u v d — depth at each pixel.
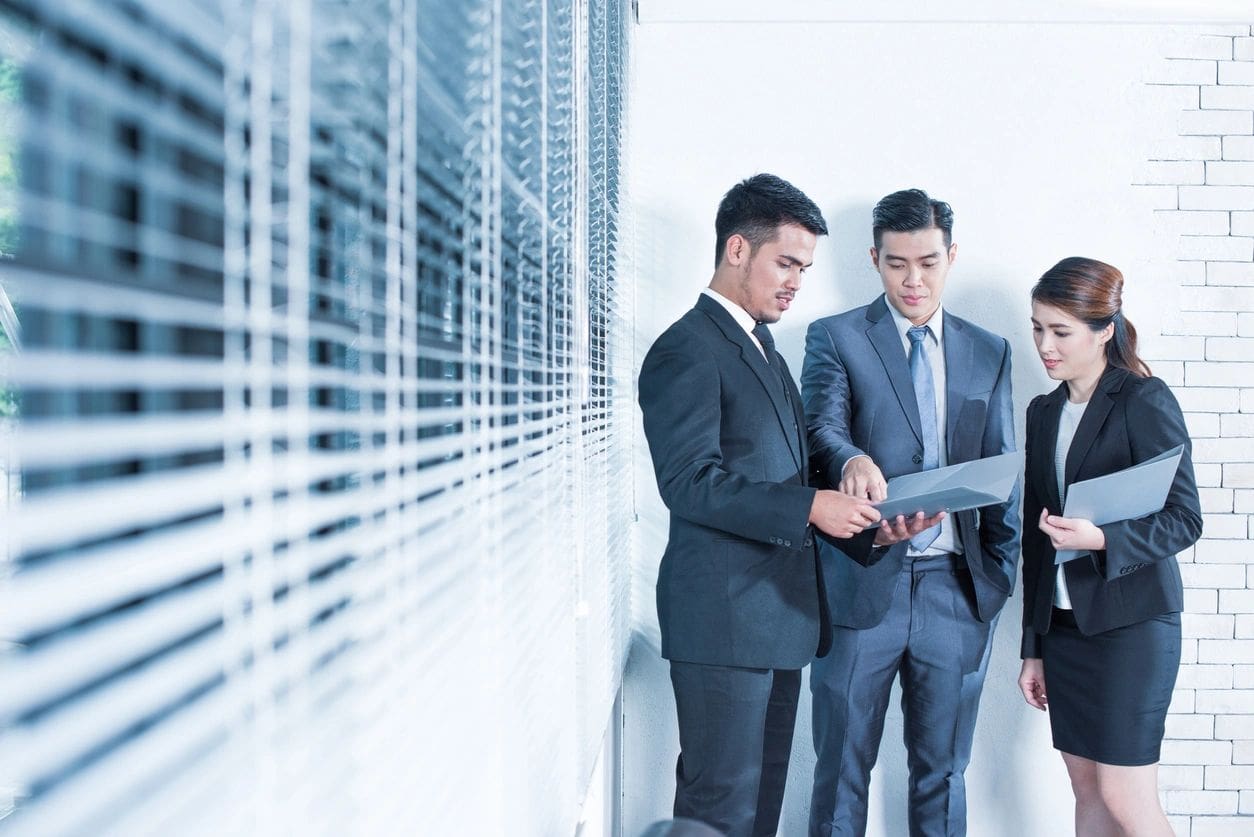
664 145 3.05
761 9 3.02
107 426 0.35
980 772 3.04
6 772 0.28
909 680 2.66
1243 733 3.06
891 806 3.00
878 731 2.65
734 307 2.09
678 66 3.05
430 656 0.77
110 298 0.34
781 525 1.83
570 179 1.59
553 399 1.52
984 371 2.69
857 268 3.04
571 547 1.66
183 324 0.49
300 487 0.52
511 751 1.14
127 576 0.34
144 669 0.39
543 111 1.25
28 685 0.29
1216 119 3.05
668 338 2.01
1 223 0.36
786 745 2.34
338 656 0.62
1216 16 3.02
